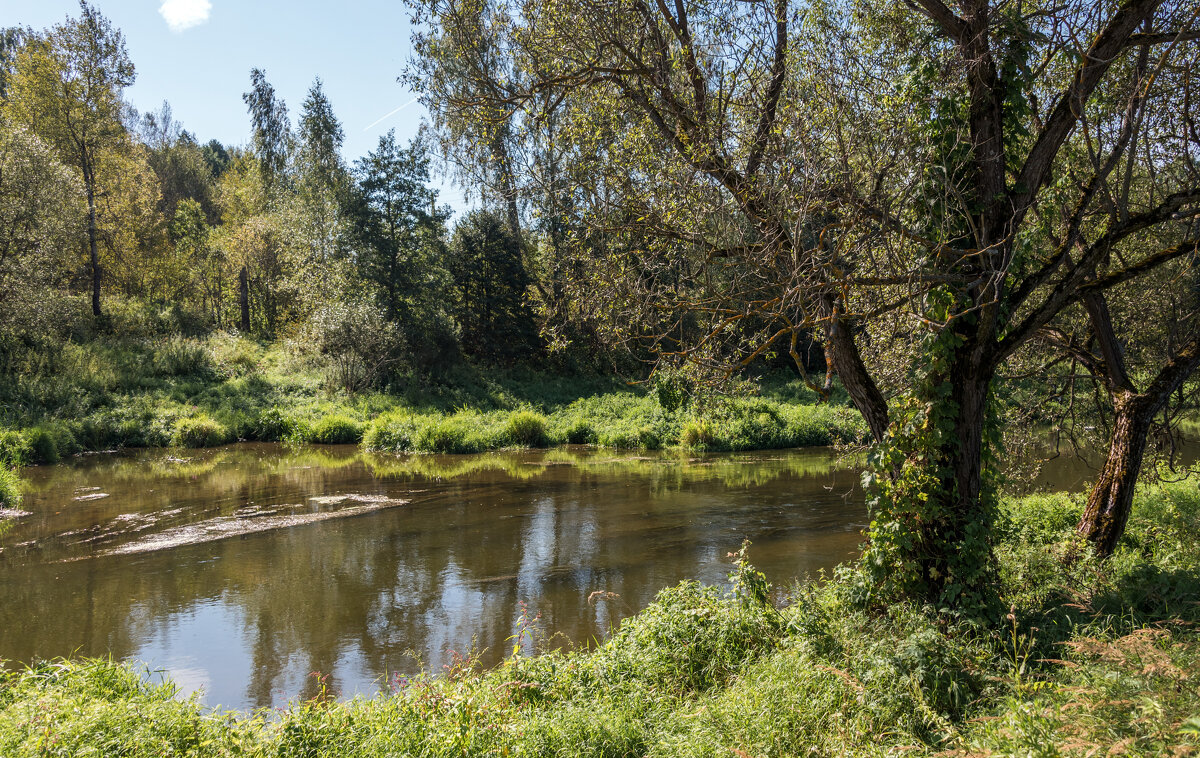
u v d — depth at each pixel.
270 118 48.06
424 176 40.91
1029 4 7.53
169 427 27.61
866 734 4.62
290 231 39.97
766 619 6.71
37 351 29.25
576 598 10.29
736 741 4.66
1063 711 3.97
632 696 5.67
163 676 8.03
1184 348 8.20
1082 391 11.39
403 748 5.01
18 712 5.53
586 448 27.53
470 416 30.78
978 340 6.18
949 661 5.14
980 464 6.62
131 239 41.00
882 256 6.50
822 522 14.68
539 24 7.47
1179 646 4.68
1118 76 7.82
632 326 6.85
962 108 6.09
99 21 36.69
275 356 38.38
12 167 28.45
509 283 40.75
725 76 6.76
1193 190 6.16
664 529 14.28
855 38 6.96
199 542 13.62
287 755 5.12
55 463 22.97
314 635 9.16
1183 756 3.12
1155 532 9.65
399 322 38.53
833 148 5.81
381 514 15.96
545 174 7.48
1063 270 9.20
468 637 9.03
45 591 10.91
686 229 6.37
